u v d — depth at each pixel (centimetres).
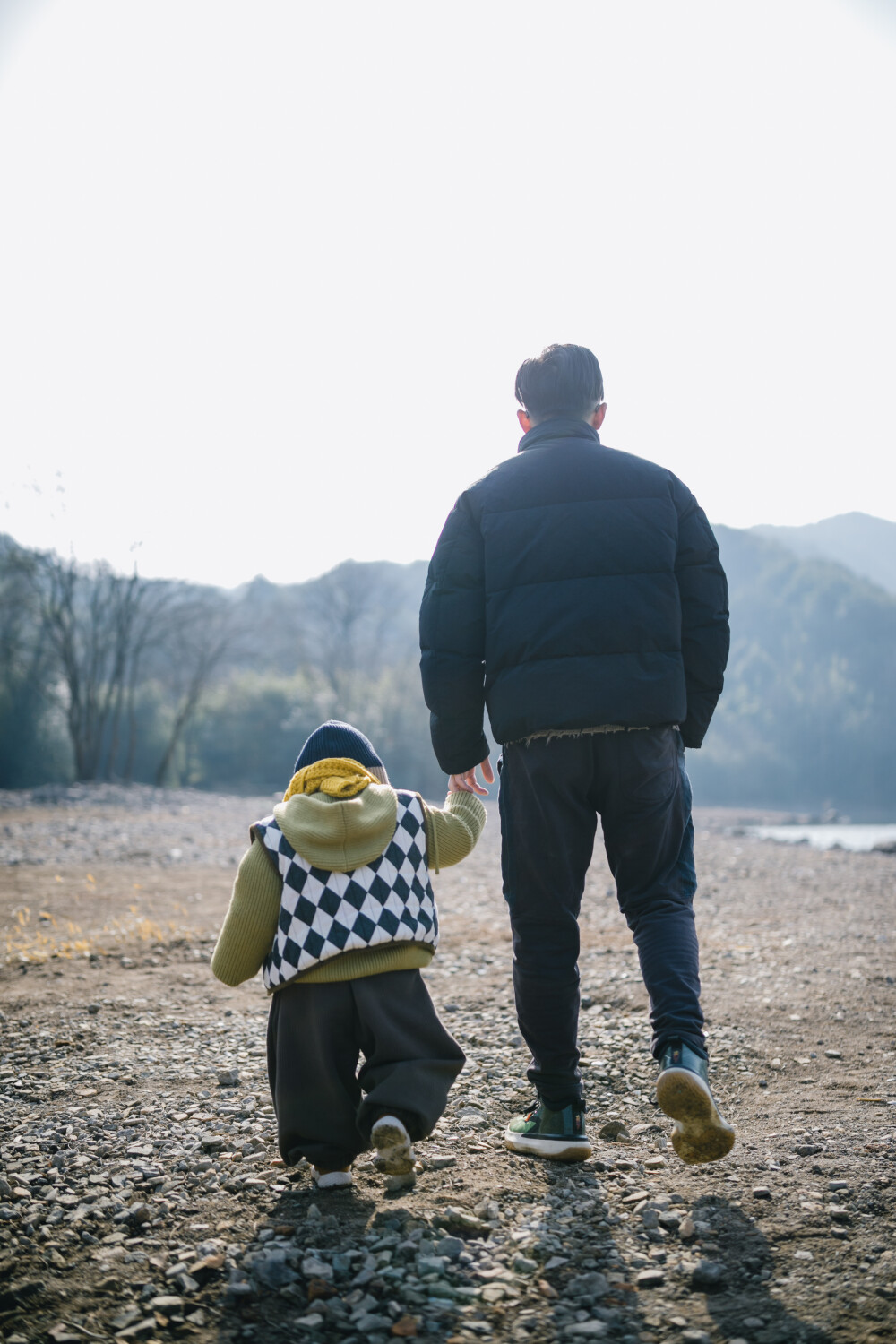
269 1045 272
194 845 1517
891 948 643
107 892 954
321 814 257
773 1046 408
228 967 263
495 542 273
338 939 251
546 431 293
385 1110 238
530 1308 200
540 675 261
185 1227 239
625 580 265
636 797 266
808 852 1555
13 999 509
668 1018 247
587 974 557
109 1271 217
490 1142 295
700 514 285
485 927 762
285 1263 217
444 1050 258
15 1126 314
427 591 283
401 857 265
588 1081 357
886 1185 257
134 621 3825
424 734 5450
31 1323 196
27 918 778
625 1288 208
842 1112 324
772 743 10694
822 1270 214
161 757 4891
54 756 4234
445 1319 196
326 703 5459
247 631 4484
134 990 535
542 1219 239
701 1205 248
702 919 802
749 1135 304
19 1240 230
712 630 278
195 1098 343
